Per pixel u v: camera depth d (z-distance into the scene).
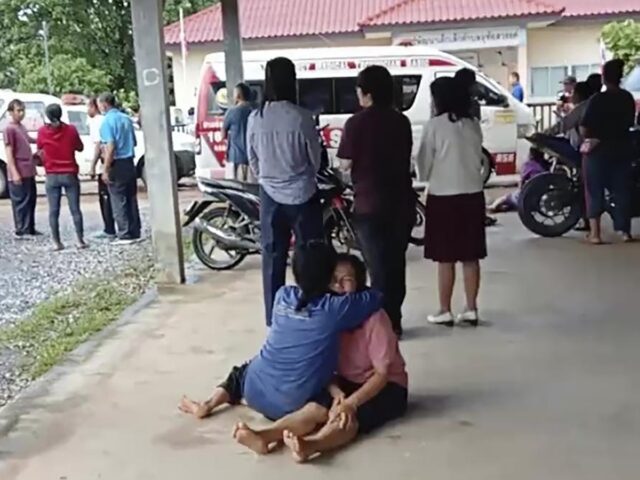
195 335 5.23
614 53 17.06
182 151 14.10
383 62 11.83
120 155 8.90
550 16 17.67
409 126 4.77
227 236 6.95
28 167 9.84
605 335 4.87
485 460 3.33
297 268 3.72
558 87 18.83
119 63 26.80
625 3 18.56
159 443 3.63
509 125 12.22
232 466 3.38
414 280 6.42
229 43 10.30
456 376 4.28
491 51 18.58
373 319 3.67
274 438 3.46
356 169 4.72
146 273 7.55
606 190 7.52
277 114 4.84
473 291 5.11
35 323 6.01
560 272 6.49
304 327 3.62
